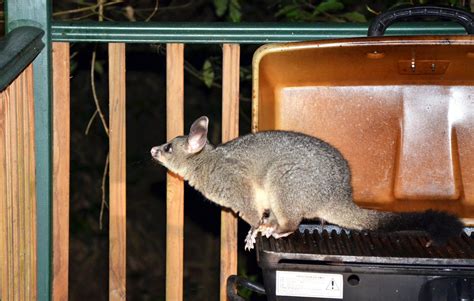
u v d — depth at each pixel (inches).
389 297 132.4
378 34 165.8
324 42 155.5
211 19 314.5
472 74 165.8
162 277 330.0
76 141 321.7
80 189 318.7
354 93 171.5
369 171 172.1
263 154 171.3
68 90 176.4
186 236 337.4
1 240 144.2
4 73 136.9
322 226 162.1
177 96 179.3
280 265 133.3
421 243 143.7
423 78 168.9
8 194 148.8
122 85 175.2
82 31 171.6
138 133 334.3
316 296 133.3
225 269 184.5
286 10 250.4
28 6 168.4
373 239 147.9
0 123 142.0
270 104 172.1
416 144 171.5
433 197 170.9
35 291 174.6
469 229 156.6
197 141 180.7
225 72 176.6
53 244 180.2
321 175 161.9
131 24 171.9
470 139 170.7
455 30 175.9
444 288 131.4
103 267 324.5
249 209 176.9
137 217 337.1
